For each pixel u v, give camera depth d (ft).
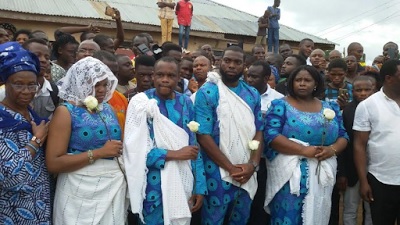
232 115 11.95
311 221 11.92
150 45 22.54
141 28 45.03
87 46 14.97
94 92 9.83
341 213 17.81
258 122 12.58
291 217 12.15
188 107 11.76
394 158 12.42
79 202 9.56
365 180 13.06
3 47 9.16
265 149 12.97
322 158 12.06
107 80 10.05
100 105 10.16
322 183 12.10
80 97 9.83
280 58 21.74
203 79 17.60
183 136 11.09
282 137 12.17
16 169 8.57
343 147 12.62
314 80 12.55
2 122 8.77
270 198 12.62
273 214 12.76
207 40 50.78
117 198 10.00
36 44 11.39
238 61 12.14
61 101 11.30
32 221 9.02
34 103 11.04
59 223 9.66
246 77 15.84
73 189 9.58
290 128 12.28
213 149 11.83
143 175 10.34
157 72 11.21
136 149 10.33
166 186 10.52
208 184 12.19
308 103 12.75
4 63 8.91
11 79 8.95
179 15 40.55
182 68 18.80
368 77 14.73
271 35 42.83
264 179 14.40
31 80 9.08
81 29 25.36
